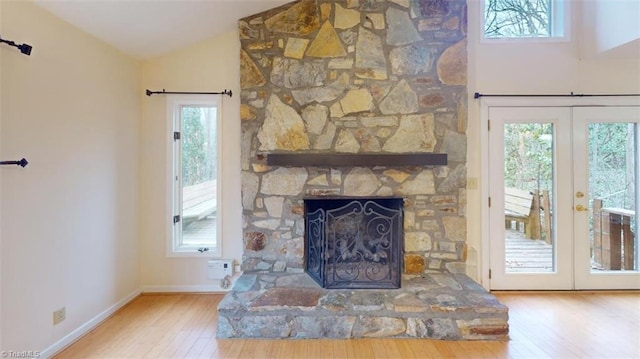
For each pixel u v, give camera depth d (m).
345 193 3.23
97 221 2.75
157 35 3.02
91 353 2.31
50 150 2.28
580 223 3.41
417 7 3.25
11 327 2.00
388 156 3.06
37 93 2.17
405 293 2.74
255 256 3.25
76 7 2.34
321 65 3.23
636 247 3.41
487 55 3.38
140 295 3.36
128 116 3.18
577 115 3.39
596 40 3.22
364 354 2.30
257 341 2.47
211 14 3.02
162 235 3.41
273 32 3.23
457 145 3.24
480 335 2.50
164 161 3.39
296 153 3.16
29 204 2.11
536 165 3.42
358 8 3.24
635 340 2.47
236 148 3.41
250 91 3.24
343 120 3.23
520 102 3.38
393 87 3.23
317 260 3.05
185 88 3.39
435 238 3.25
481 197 3.41
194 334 2.57
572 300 3.21
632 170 3.41
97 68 2.75
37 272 2.17
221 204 3.41
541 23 3.42
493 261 3.41
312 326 2.52
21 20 2.06
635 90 3.38
